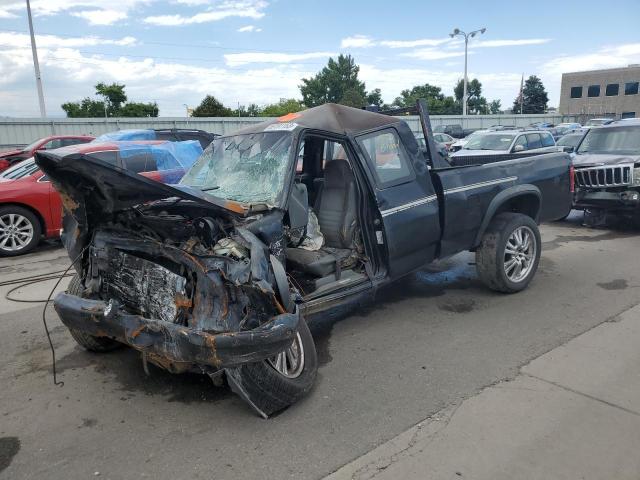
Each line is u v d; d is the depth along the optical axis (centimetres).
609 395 344
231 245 312
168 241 327
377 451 293
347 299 423
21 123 2547
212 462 289
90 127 2708
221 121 3011
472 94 8600
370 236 446
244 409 344
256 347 295
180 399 360
